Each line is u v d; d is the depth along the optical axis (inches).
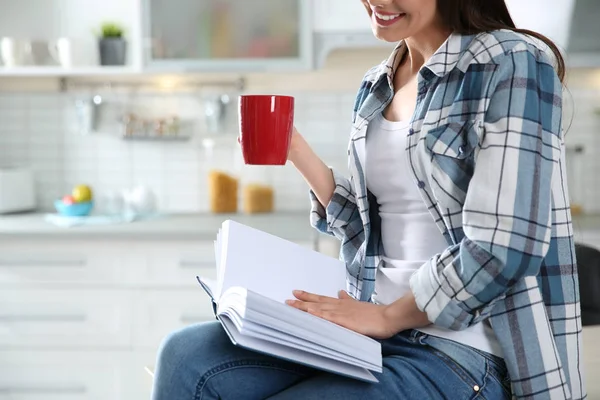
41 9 158.1
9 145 160.9
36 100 159.9
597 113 155.9
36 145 160.7
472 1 57.0
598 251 73.2
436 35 59.3
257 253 58.1
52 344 137.2
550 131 53.1
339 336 50.5
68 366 137.3
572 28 139.4
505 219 50.3
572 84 156.2
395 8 55.8
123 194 155.1
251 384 53.3
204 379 52.6
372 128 61.4
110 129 160.2
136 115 160.2
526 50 53.7
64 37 158.4
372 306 55.1
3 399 137.5
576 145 156.9
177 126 159.5
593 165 156.9
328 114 158.2
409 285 55.1
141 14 144.4
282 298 56.2
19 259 136.3
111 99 159.9
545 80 53.9
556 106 54.1
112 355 136.7
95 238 135.6
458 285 51.1
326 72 157.9
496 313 53.9
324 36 143.9
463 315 51.6
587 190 157.2
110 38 147.2
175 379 53.2
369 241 62.4
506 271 50.1
